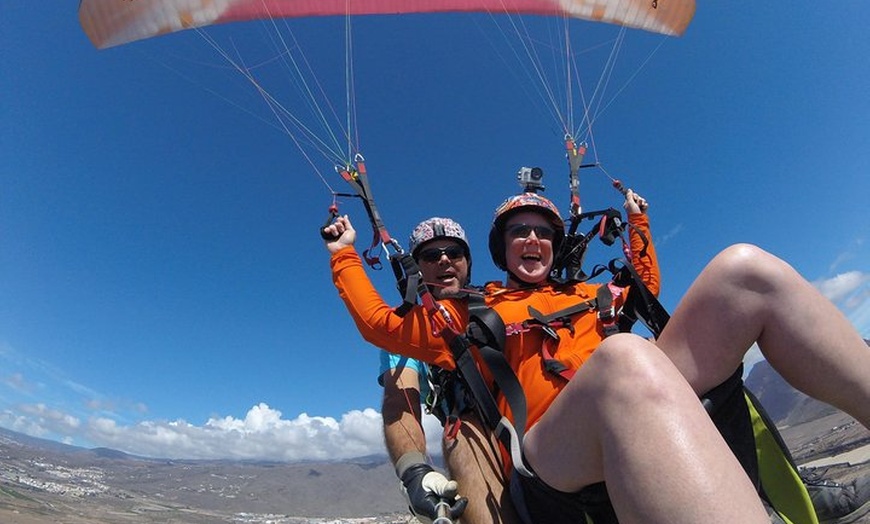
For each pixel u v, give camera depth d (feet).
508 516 3.48
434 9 9.43
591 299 4.23
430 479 3.64
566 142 6.54
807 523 2.98
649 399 2.04
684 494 1.80
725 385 2.93
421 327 3.94
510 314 4.01
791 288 2.73
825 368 2.64
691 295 2.97
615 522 2.72
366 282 4.24
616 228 4.78
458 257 6.05
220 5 8.65
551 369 3.64
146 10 8.65
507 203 4.84
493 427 3.54
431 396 4.50
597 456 2.38
